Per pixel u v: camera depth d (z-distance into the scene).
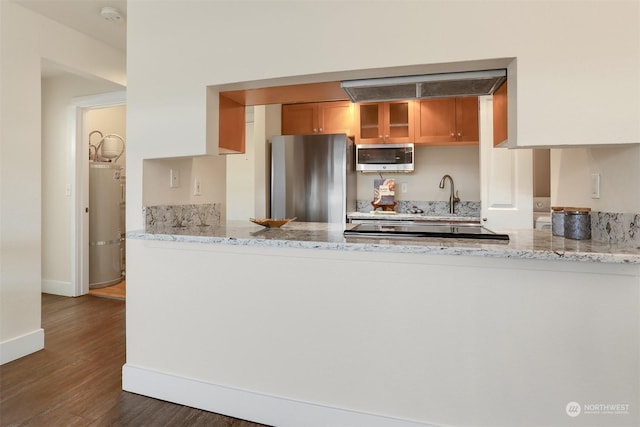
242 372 1.78
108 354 2.45
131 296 2.00
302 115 4.26
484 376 1.46
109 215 4.29
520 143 1.43
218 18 1.83
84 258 3.92
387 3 1.57
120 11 2.50
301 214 3.82
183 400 1.87
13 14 2.37
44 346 2.57
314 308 1.65
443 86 1.75
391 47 1.57
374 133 3.99
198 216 2.48
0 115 2.30
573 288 1.37
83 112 3.88
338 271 1.61
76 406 1.85
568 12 1.39
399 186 4.33
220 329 1.81
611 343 1.34
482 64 1.53
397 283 1.54
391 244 1.49
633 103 1.34
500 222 2.87
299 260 1.67
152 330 1.95
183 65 1.90
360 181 4.44
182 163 2.33
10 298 2.35
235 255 1.77
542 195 3.36
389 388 1.56
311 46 1.67
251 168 4.46
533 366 1.41
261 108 3.98
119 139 4.91
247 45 1.78
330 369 1.64
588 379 1.37
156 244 1.94
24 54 2.43
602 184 1.58
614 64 1.35
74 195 3.83
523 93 1.43
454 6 1.49
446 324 1.49
